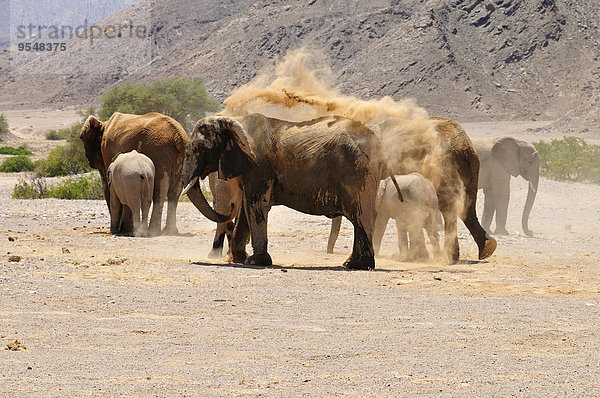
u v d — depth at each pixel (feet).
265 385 67.82
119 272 127.85
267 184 138.41
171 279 121.80
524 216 215.31
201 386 67.31
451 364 75.05
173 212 205.57
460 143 153.38
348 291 114.01
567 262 153.79
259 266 138.72
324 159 136.15
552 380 70.08
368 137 137.49
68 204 298.97
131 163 195.72
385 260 152.35
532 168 213.87
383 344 82.43
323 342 83.05
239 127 136.36
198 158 138.92
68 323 90.22
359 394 65.67
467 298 109.91
